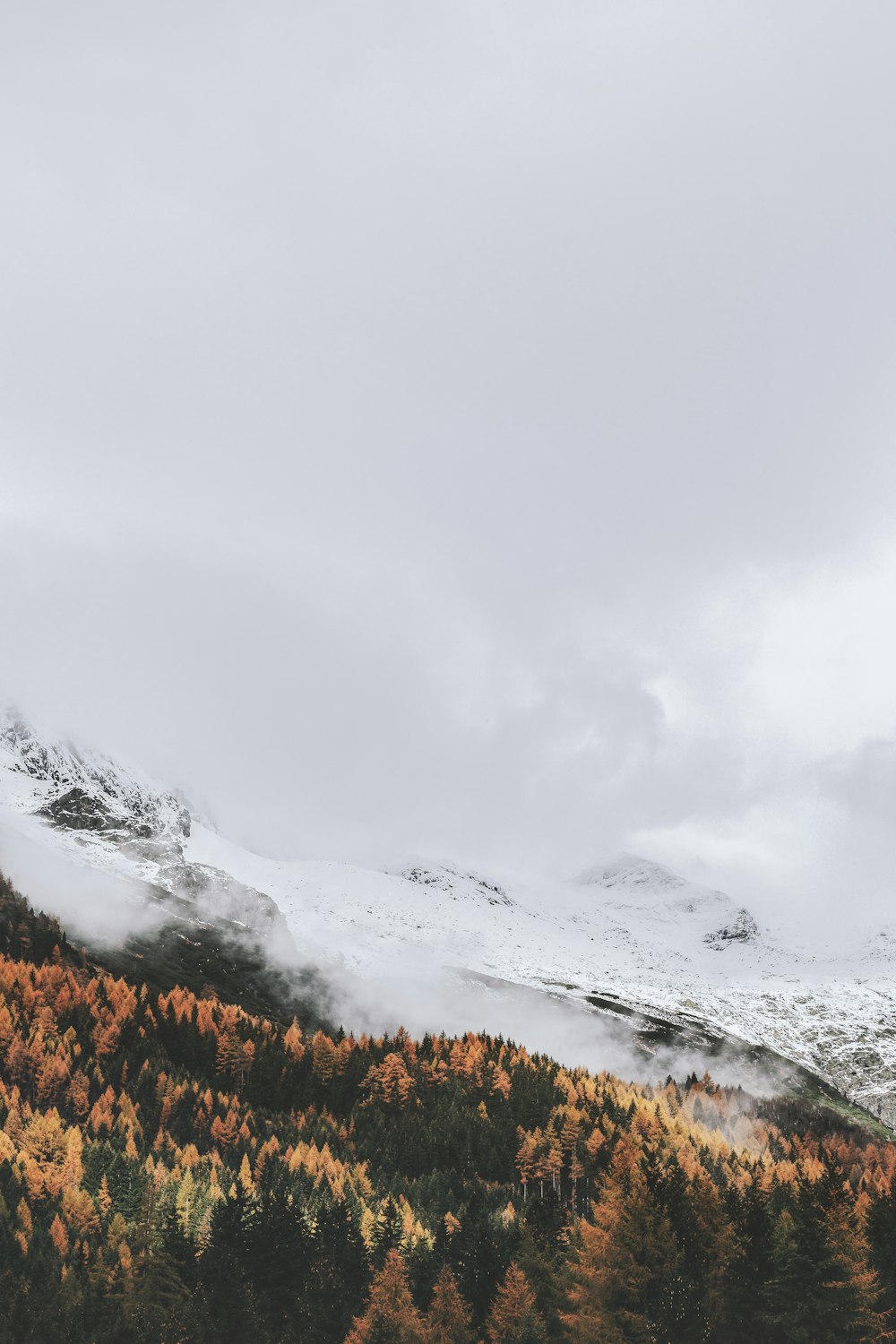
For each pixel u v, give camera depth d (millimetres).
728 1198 82188
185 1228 98500
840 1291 70938
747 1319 73500
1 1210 100000
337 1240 96250
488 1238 98750
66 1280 89812
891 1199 85625
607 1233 81438
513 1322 86750
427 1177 137000
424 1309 92875
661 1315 75500
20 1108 132250
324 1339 89000
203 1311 87938
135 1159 115688
